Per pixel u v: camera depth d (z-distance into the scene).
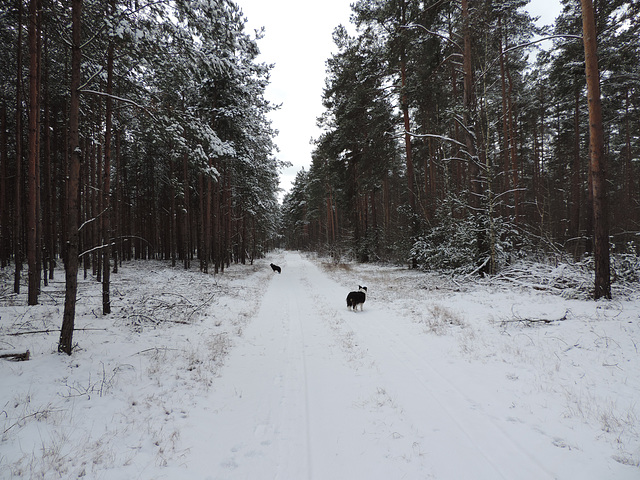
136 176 28.28
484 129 17.08
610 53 13.59
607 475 2.87
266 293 15.27
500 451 3.33
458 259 15.32
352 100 20.31
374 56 19.34
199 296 12.47
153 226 32.12
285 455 3.43
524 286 11.46
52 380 4.95
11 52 12.08
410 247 21.14
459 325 7.98
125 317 8.76
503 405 4.24
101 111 13.41
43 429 3.72
